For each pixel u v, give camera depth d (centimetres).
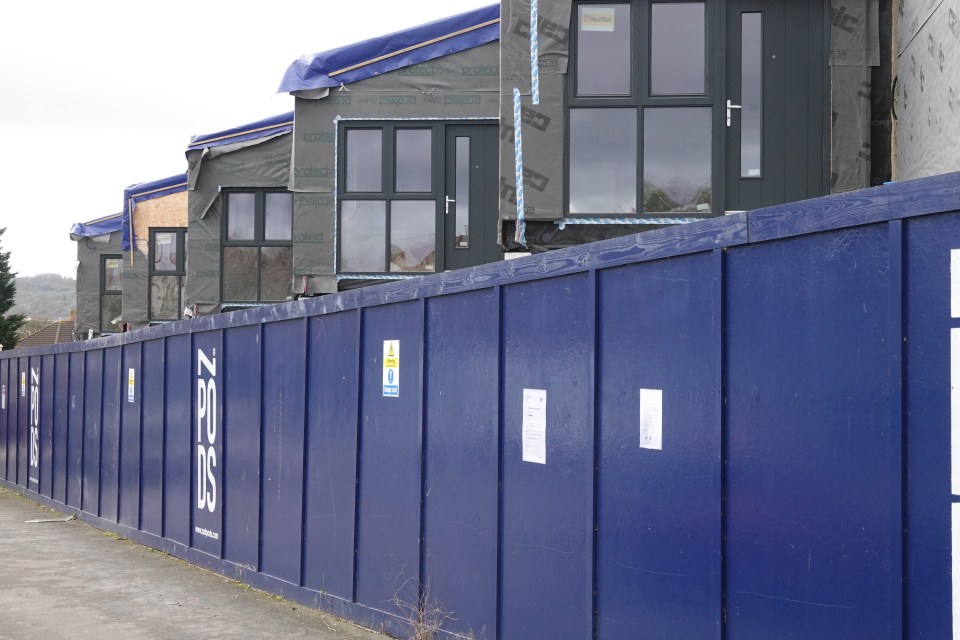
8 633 848
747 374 486
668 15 1050
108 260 3152
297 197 1463
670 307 536
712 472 504
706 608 505
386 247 1450
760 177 1035
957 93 866
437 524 755
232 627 859
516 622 661
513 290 673
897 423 409
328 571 916
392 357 822
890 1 1055
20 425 2223
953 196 389
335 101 1458
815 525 448
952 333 391
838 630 435
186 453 1260
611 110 1054
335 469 907
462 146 1458
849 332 435
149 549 1365
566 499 616
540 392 642
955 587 386
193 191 1861
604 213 1052
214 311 1856
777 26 1038
